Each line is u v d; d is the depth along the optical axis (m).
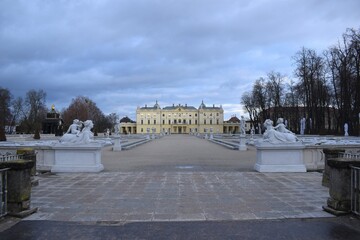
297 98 73.62
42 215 7.86
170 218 7.58
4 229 6.80
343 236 6.29
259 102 87.38
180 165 18.84
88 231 6.65
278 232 6.53
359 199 7.41
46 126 75.44
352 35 51.34
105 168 17.41
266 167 15.36
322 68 62.53
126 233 6.51
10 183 7.75
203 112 184.38
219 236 6.30
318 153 16.17
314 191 10.70
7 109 86.94
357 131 53.16
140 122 187.12
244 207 8.58
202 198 9.69
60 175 14.55
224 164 19.34
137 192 10.60
